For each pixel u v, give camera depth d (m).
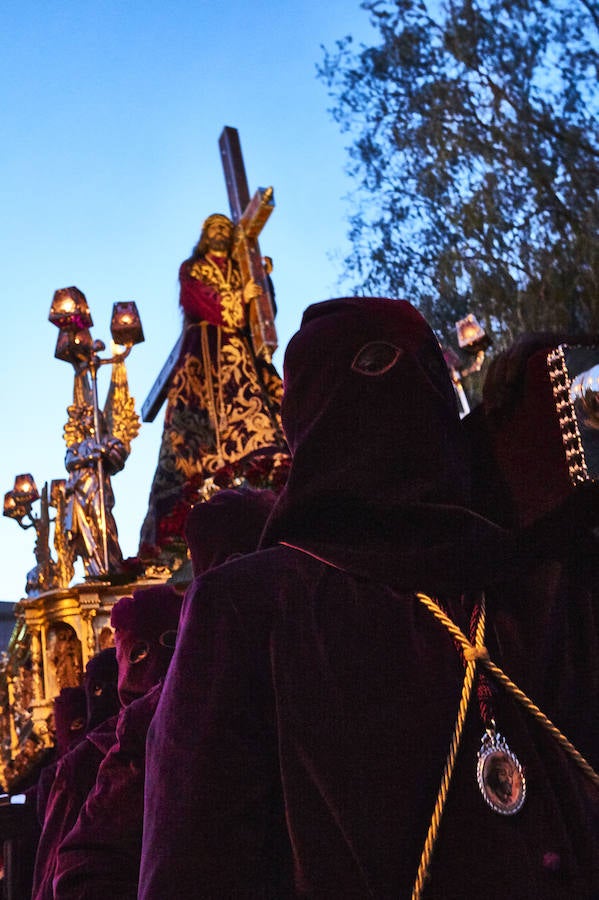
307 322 1.76
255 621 1.54
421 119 13.69
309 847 1.41
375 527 1.58
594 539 1.61
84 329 7.09
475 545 1.53
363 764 1.42
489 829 1.38
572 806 1.41
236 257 7.31
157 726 1.54
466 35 13.20
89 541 6.66
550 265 12.29
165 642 3.30
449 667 1.47
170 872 1.41
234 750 1.47
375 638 1.49
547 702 1.48
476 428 1.74
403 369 1.63
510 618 1.53
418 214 13.84
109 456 6.84
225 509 2.72
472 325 5.05
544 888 1.35
